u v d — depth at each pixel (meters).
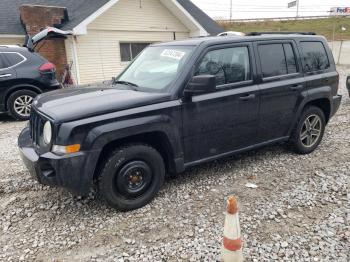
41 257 2.91
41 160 3.19
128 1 14.20
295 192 3.88
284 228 3.18
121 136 3.29
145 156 3.55
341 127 6.65
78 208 3.69
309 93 4.81
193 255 2.84
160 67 4.06
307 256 2.78
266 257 2.78
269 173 4.45
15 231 3.31
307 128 5.05
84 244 3.06
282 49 4.61
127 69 4.64
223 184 4.14
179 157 3.75
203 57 3.84
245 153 5.21
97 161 3.23
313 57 5.01
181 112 3.64
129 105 3.37
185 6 16.98
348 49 29.34
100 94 3.66
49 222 3.44
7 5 14.99
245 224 3.25
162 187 4.09
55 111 3.26
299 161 4.84
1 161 5.19
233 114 4.06
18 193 4.09
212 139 3.99
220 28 17.00
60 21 13.28
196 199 3.78
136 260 2.82
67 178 3.12
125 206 3.53
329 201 3.65
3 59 7.98
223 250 2.41
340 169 4.50
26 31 12.95
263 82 4.32
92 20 12.66
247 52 4.23
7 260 2.88
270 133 4.59
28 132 4.01
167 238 3.10
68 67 13.27
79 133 3.12
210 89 3.54
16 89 8.15
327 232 3.09
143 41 15.19
